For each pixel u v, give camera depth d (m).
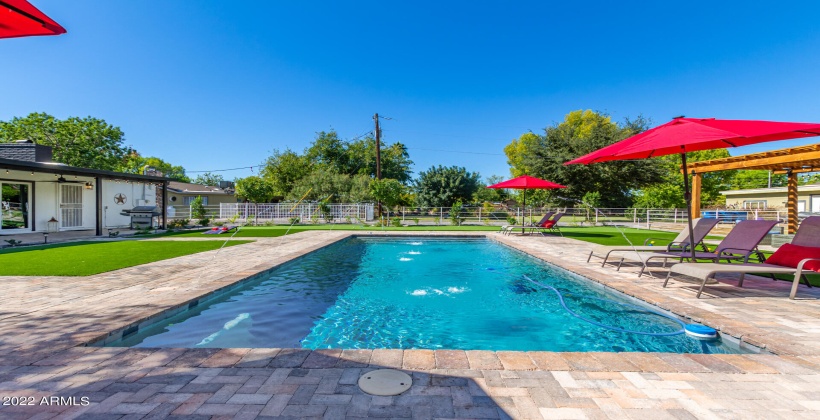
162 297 4.53
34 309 3.95
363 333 3.95
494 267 7.86
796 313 3.90
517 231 16.12
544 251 9.43
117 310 3.93
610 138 29.31
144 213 16.30
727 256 5.79
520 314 4.61
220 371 2.46
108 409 1.96
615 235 14.46
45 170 11.68
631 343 3.61
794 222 11.77
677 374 2.46
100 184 13.56
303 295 5.48
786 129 3.89
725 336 3.41
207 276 5.89
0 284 5.25
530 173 31.77
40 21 2.32
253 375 2.40
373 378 2.37
